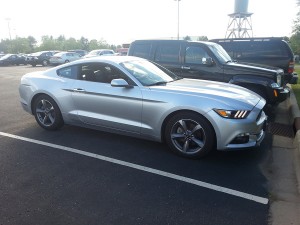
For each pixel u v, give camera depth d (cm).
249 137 436
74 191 368
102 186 381
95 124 537
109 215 320
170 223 307
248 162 454
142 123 486
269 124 670
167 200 349
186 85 503
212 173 417
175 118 458
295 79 919
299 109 743
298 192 369
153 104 467
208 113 429
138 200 349
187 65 738
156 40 788
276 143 543
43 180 397
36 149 505
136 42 815
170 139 470
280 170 430
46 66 3297
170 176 408
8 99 978
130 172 420
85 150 500
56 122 585
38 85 589
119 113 504
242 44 959
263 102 482
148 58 788
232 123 422
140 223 307
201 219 314
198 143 447
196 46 732
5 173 417
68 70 572
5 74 2056
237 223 307
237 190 372
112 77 520
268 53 928
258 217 318
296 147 514
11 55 3428
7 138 561
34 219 313
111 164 446
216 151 492
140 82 494
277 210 331
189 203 343
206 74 721
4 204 341
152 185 384
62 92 560
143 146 515
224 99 438
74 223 307
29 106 614
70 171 423
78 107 549
